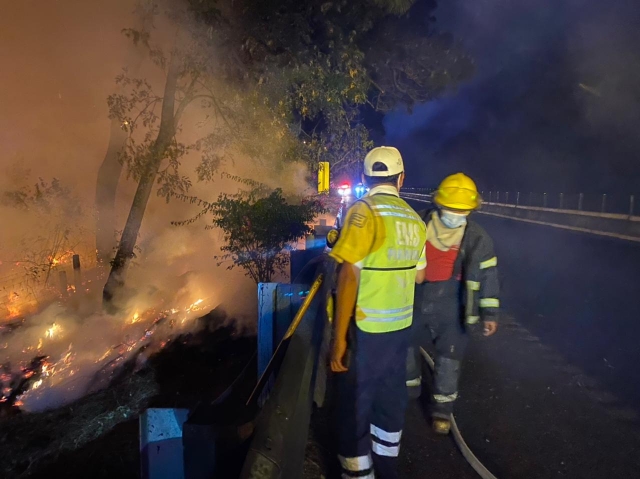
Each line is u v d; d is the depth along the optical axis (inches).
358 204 121.9
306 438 139.6
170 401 250.5
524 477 147.9
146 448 145.3
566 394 200.7
